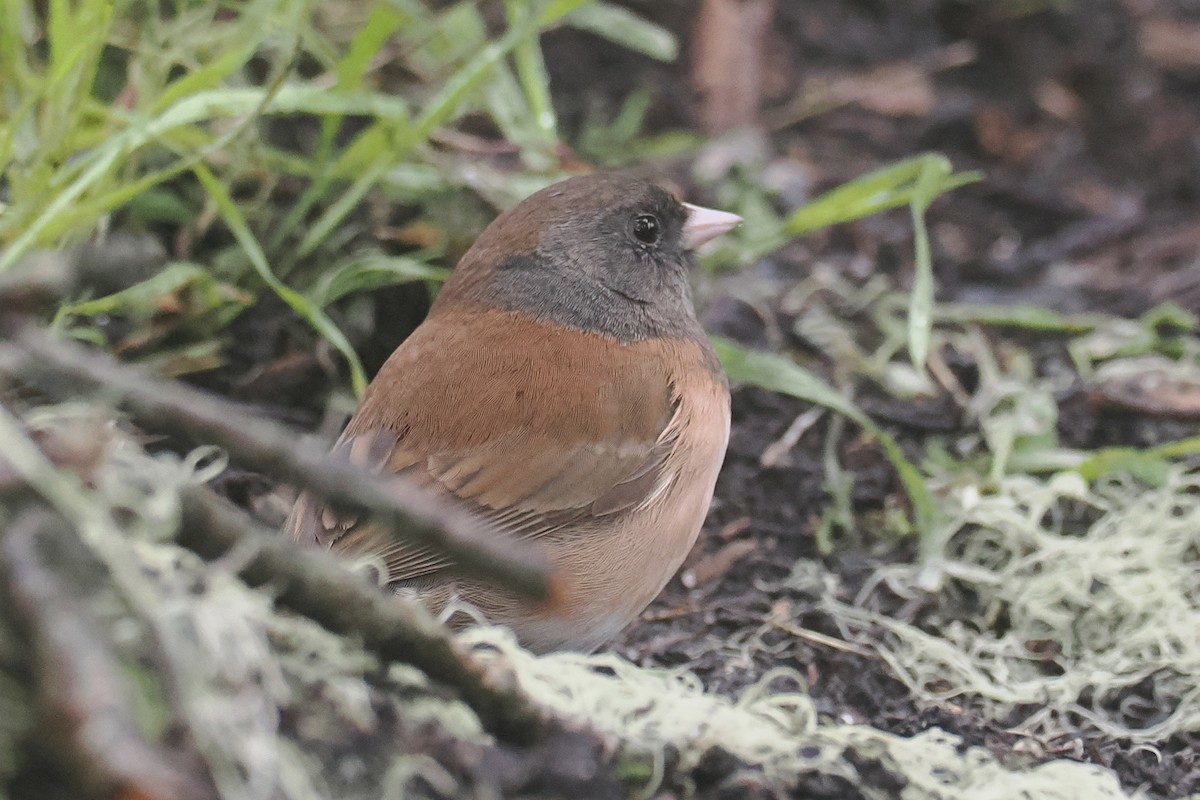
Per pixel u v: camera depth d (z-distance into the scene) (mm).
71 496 4207
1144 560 7809
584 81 12633
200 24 8969
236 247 8836
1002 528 8148
